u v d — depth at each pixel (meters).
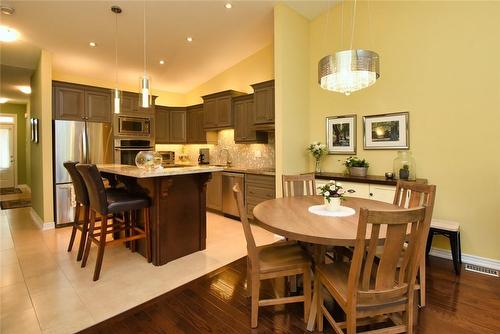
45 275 2.54
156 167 2.94
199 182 3.15
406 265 1.43
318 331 1.79
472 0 2.73
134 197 2.79
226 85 5.52
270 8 3.62
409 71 3.17
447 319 1.89
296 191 2.85
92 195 2.60
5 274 2.55
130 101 5.04
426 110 3.06
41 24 3.38
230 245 3.35
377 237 1.30
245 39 4.38
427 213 1.35
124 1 3.15
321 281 1.75
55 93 4.18
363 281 1.38
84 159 4.37
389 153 3.38
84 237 2.90
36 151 4.54
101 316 1.94
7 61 4.40
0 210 5.31
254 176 4.27
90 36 3.79
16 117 8.40
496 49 2.62
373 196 3.08
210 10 3.52
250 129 4.70
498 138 2.64
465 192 2.84
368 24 3.48
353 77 2.26
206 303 2.12
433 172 3.03
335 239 1.46
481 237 2.76
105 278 2.49
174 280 2.46
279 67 3.55
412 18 3.12
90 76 5.23
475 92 2.75
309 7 3.75
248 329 1.83
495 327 1.80
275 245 2.15
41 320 1.88
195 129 5.95
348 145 3.73
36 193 4.64
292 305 2.10
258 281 1.81
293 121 3.77
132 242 3.12
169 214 2.86
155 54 4.58
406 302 1.47
